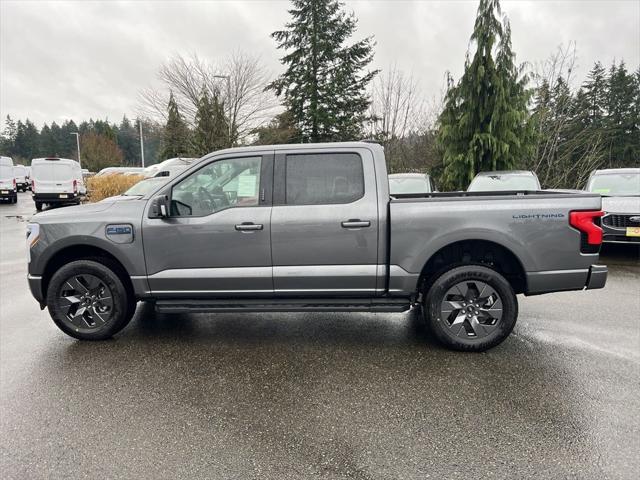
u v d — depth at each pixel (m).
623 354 3.77
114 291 4.06
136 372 3.51
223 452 2.46
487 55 12.25
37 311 5.16
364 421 2.77
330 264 3.85
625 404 2.94
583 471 2.28
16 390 3.21
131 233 3.92
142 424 2.75
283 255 3.85
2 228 13.20
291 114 23.14
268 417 2.82
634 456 2.39
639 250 8.70
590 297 5.52
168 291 3.99
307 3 23.34
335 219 3.78
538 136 12.84
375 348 3.99
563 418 2.77
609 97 34.44
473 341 3.81
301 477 2.24
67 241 3.98
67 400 3.06
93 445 2.53
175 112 18.62
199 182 3.94
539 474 2.25
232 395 3.12
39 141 81.19
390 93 20.80
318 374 3.46
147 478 2.25
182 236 3.89
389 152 20.75
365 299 3.98
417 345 4.05
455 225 3.71
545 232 3.67
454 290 3.84
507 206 3.68
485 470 2.29
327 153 3.87
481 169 12.59
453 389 3.18
